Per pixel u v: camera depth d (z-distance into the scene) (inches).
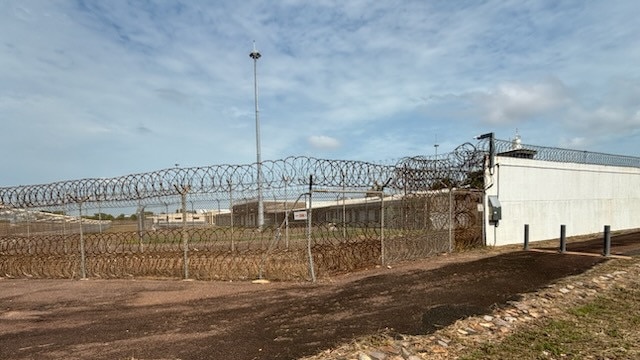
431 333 191.2
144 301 271.9
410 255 418.9
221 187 340.5
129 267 378.9
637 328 201.8
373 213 449.1
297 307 242.5
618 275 317.1
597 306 239.1
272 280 323.6
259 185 332.8
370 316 219.9
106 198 369.4
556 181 634.2
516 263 379.6
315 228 393.4
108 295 295.0
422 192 451.2
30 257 404.5
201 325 212.1
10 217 452.4
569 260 388.2
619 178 781.3
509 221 550.0
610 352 171.6
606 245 411.5
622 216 782.5
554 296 257.0
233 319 221.3
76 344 189.3
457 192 486.6
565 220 647.1
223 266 357.7
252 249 384.2
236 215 466.3
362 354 164.4
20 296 304.7
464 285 292.4
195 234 411.2
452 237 472.4
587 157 709.9
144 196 355.6
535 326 204.4
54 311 255.9
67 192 384.2
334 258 358.6
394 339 183.3
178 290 301.0
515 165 565.3
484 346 177.3
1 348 187.2
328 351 168.9
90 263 385.7
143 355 171.3
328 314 225.8
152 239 410.0
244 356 166.4
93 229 484.1
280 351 170.7
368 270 362.9
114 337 197.8
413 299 255.6
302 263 349.4
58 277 383.6
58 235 420.2
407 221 429.7
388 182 406.0
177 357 167.6
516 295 259.3
